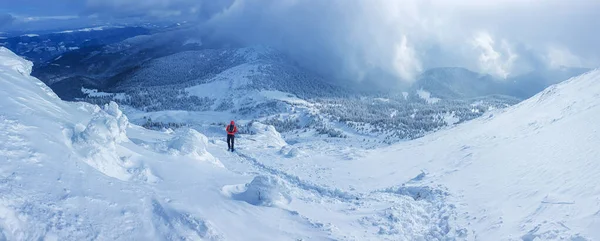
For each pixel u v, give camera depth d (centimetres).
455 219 942
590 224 631
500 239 729
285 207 821
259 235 647
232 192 854
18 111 695
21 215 434
